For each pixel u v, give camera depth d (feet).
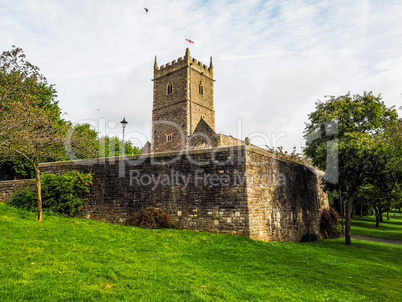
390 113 63.82
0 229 34.50
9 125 40.29
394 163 50.06
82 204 54.44
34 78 44.42
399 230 110.11
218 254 34.71
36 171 43.50
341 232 83.97
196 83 161.38
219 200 45.98
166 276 24.72
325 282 28.02
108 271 24.62
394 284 29.96
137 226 47.55
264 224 47.16
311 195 70.74
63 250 29.58
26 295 18.54
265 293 23.21
